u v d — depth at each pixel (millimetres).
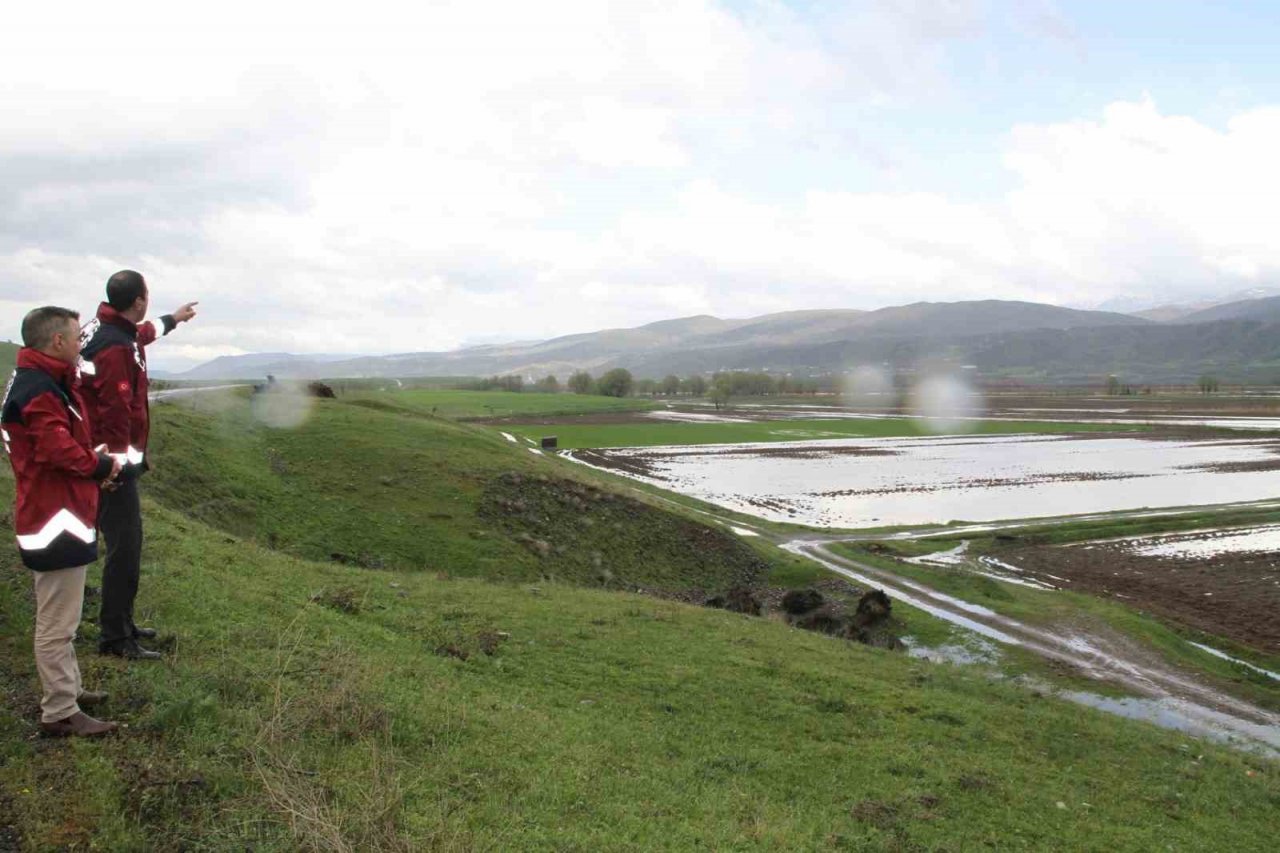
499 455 47312
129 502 8781
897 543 50906
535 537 37688
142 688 8078
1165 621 36312
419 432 48469
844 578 41562
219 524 27891
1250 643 33625
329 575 18453
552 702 12711
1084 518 59406
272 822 6496
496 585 22547
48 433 6637
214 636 10438
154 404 38625
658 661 16500
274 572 16422
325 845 6199
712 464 88312
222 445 35812
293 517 31750
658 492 67312
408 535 33812
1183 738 19844
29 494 6770
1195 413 172750
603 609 20875
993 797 12578
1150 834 12531
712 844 8328
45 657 6867
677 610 23141
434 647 13898
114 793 6340
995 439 118875
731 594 34500
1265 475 81312
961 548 50531
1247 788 16125
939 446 109125
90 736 7043
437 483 39812
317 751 7906
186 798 6582
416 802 7461
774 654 19047
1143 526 56250
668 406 188750
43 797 6090
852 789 11734
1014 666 29047
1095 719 19656
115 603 8789
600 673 14992
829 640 23531
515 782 8586
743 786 10844
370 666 10938
